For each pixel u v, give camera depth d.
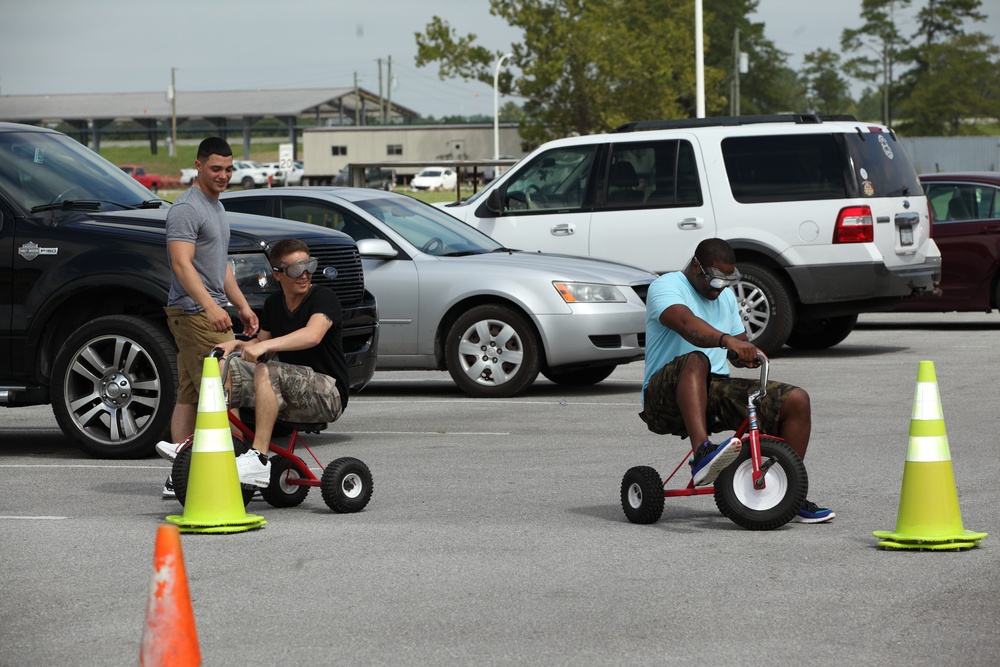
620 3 104.62
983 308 28.92
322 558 10.33
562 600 9.04
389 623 8.54
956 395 19.31
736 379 11.76
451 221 22.34
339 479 12.02
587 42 101.06
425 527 11.44
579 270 20.39
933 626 8.32
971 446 15.16
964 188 29.03
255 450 12.12
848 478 13.43
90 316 16.20
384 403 19.91
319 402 12.40
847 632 8.22
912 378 21.48
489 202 25.73
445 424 17.62
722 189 24.69
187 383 13.52
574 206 25.52
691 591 9.22
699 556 10.24
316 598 9.16
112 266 15.45
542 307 19.98
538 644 8.05
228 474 11.46
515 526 11.44
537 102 105.56
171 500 12.94
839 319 26.36
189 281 13.14
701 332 11.42
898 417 17.48
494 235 25.80
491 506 12.33
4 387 15.94
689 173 24.91
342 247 17.27
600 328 20.02
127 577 9.84
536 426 17.31
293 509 12.39
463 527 11.41
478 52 103.44
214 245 13.51
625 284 20.42
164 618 6.66
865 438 15.84
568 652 7.89
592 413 18.42
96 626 8.59
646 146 25.19
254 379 12.20
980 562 9.93
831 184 24.55
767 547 10.52
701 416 11.46
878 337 28.61
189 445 12.18
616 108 103.25
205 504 11.39
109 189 17.08
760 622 8.46
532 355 20.11
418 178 135.62
